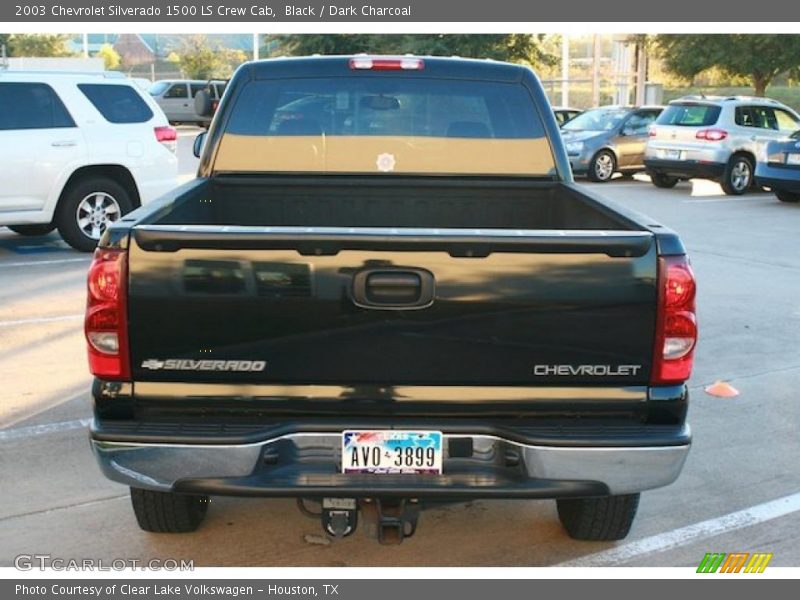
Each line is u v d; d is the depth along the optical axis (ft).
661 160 60.29
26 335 23.91
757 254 36.96
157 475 10.55
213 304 10.30
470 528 14.07
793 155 51.85
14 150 32.60
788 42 92.07
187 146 88.94
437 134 16.46
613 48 117.29
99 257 10.32
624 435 10.61
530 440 10.51
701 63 94.94
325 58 16.35
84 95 34.14
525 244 10.23
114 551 13.20
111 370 10.46
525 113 16.48
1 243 37.17
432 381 10.52
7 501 14.66
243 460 10.44
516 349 10.46
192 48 197.06
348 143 16.39
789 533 14.05
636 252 10.38
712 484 15.76
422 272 10.26
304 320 10.34
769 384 21.16
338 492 10.54
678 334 10.54
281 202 16.40
